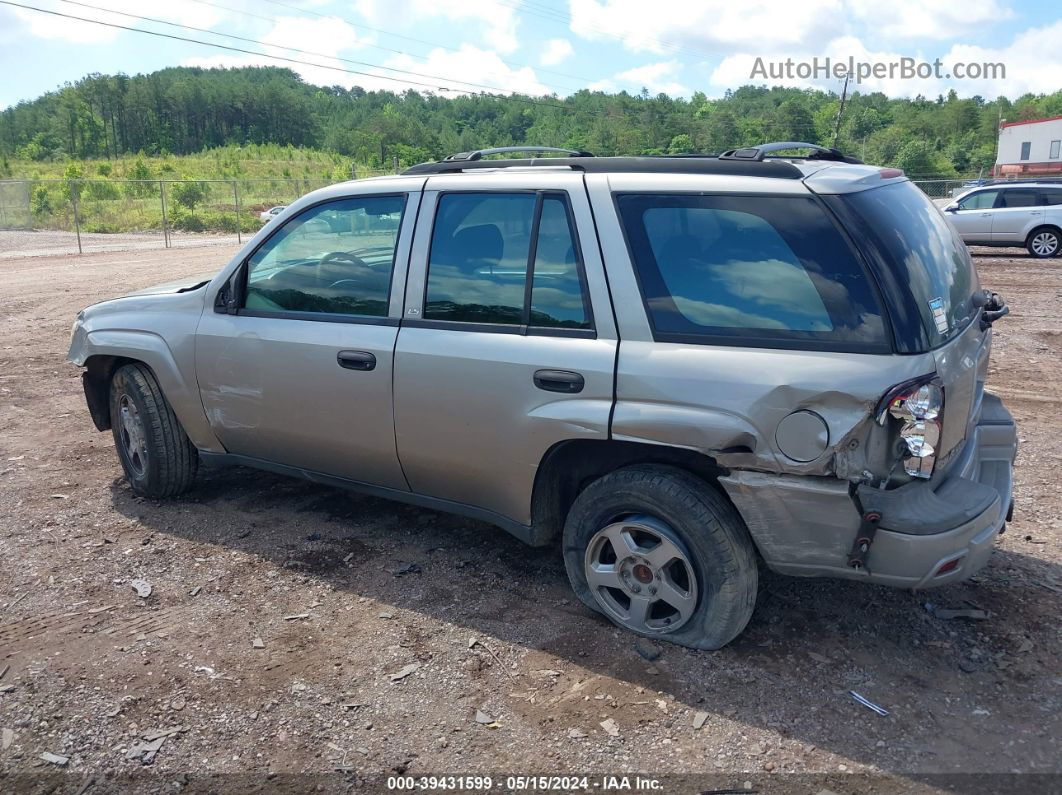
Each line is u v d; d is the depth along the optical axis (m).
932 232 3.52
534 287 3.58
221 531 4.68
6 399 7.60
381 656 3.47
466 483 3.87
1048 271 15.89
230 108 162.25
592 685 3.25
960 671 3.29
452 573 4.16
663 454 3.36
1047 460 5.62
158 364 4.74
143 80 167.25
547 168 3.78
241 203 49.44
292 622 3.74
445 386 3.74
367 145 117.56
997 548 4.32
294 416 4.29
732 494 3.17
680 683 3.25
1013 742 2.89
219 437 4.71
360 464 4.19
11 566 4.29
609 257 3.41
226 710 3.15
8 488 5.36
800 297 3.08
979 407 3.67
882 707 3.09
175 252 25.61
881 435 2.94
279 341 4.25
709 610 3.33
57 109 154.75
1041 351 9.01
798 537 3.11
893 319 2.94
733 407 3.09
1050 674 3.26
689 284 3.29
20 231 35.34
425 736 3.00
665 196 3.38
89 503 5.11
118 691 3.27
